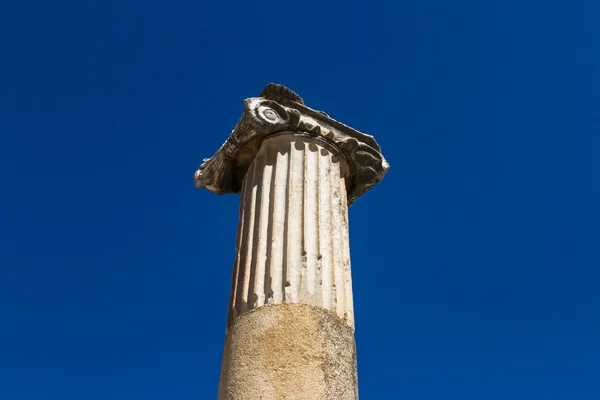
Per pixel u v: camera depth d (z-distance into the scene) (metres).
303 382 6.19
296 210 7.93
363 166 9.44
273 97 9.27
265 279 7.29
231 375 6.48
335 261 7.66
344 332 6.99
